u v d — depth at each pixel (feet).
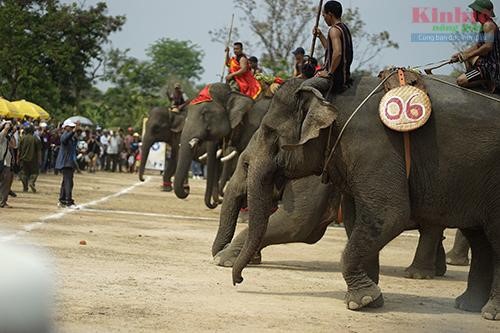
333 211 45.29
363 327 30.50
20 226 58.39
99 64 201.67
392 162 33.86
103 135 201.36
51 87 182.50
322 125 33.76
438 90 34.53
